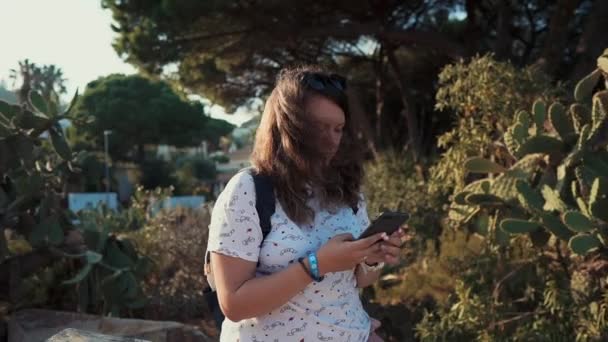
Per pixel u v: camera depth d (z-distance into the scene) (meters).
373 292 6.16
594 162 4.21
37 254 5.43
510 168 4.96
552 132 5.05
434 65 14.38
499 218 4.73
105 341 2.59
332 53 14.21
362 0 11.82
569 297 4.45
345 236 1.66
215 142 52.22
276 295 1.61
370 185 8.77
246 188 1.69
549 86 5.86
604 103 4.20
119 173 37.81
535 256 4.80
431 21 13.34
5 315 5.18
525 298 4.82
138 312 6.35
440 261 5.68
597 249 4.16
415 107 15.08
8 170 5.23
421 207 6.98
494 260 4.98
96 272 5.70
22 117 5.23
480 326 4.67
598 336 4.16
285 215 1.70
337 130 1.79
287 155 1.71
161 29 10.97
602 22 8.30
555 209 4.16
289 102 1.72
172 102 41.53
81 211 7.32
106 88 41.53
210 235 1.71
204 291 1.84
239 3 10.87
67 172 5.71
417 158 10.33
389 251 1.64
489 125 5.61
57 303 5.75
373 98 15.99
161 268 7.16
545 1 12.23
